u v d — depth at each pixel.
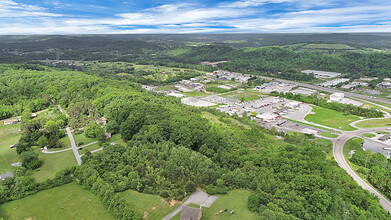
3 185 124.81
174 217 107.94
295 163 148.12
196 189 130.88
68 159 167.62
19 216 110.00
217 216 108.81
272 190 127.94
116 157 152.62
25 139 190.62
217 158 169.38
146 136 175.88
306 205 114.25
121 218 106.25
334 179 142.62
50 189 129.12
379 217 119.69
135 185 126.25
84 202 118.94
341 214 116.31
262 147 194.50
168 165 140.62
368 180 166.00
